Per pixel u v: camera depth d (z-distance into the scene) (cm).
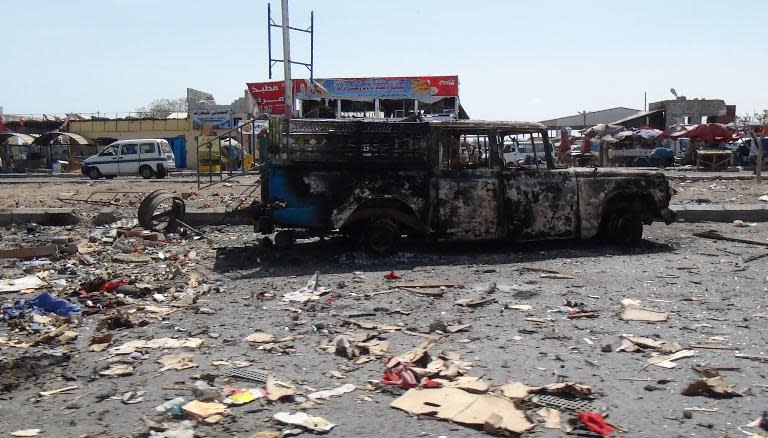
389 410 406
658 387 439
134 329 594
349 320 609
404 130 912
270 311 652
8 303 690
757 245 1025
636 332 564
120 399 430
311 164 894
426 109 3062
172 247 1056
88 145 4609
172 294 728
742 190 1977
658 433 371
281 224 893
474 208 938
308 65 1800
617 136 3850
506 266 870
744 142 3684
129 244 1053
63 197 1916
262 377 461
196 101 5256
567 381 451
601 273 816
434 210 925
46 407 420
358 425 385
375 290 738
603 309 643
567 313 629
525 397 421
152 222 1202
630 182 1002
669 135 3809
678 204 1452
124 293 727
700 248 1003
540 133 993
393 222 931
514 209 952
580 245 1032
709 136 3466
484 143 952
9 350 537
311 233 949
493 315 627
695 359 492
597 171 997
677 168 3500
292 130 886
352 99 3086
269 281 797
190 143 4622
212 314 644
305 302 685
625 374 464
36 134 5153
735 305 652
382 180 909
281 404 417
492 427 373
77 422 396
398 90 3061
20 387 456
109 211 1367
